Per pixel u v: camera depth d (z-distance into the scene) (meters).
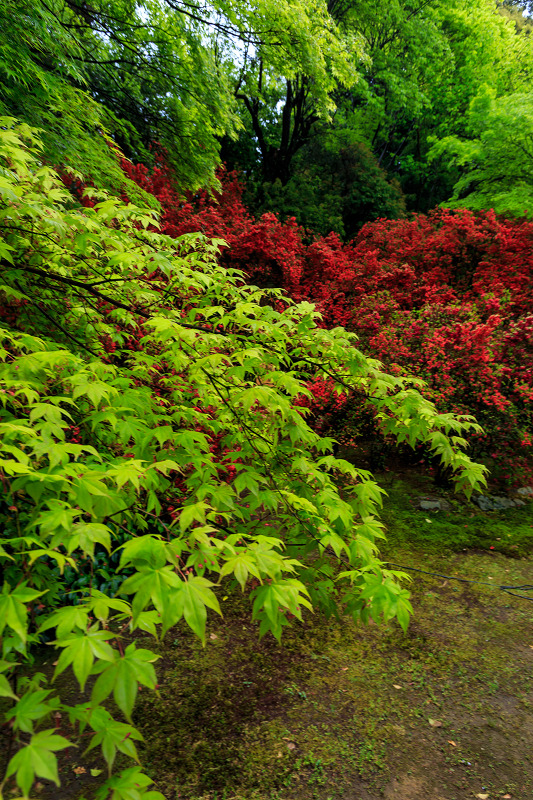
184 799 2.05
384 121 21.53
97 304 2.70
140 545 1.12
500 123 12.40
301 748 2.32
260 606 1.23
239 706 2.56
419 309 7.25
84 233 2.09
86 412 2.04
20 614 0.95
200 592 1.06
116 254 2.10
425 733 2.43
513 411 5.09
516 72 20.48
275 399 1.79
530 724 2.50
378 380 2.25
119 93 8.96
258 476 1.89
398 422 2.34
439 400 4.99
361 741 2.37
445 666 2.90
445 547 4.20
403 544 4.22
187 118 8.95
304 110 17.86
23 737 2.16
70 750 2.26
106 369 2.01
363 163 17.95
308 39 9.09
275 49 9.55
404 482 5.36
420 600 3.53
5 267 2.27
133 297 2.62
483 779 2.19
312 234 14.96
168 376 2.62
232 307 2.94
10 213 1.94
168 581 1.04
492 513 4.81
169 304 2.63
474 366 5.09
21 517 2.03
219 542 1.25
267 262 8.11
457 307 6.08
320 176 18.39
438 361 5.20
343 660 2.93
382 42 19.64
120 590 1.04
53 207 2.15
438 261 8.95
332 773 2.20
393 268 8.08
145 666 0.97
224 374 2.19
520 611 3.43
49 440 1.34
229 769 2.20
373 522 2.00
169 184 9.54
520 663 2.94
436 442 2.17
